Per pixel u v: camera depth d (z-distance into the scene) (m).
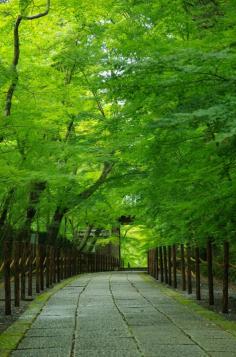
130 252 59.31
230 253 16.91
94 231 42.03
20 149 13.98
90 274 32.78
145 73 7.31
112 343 7.17
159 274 25.28
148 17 12.57
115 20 19.11
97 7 17.45
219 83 7.06
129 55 10.38
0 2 17.48
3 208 16.48
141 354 6.40
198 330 8.30
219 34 8.21
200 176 7.88
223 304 11.07
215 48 7.90
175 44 9.03
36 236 22.66
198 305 12.34
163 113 8.44
